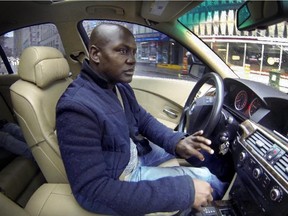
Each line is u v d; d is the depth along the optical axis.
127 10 2.01
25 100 1.17
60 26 2.19
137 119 1.41
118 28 1.05
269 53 1.64
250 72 1.77
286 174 0.92
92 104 0.98
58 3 1.95
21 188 1.56
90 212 0.99
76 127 0.90
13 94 1.19
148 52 2.26
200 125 1.45
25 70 1.24
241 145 1.19
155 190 0.90
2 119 2.12
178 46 2.24
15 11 2.01
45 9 2.01
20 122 1.19
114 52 1.04
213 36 1.97
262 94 1.27
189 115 1.52
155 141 1.44
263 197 1.00
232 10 1.70
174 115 2.33
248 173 1.11
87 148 0.90
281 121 1.25
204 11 1.90
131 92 1.38
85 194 0.89
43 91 1.26
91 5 1.97
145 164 1.37
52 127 1.21
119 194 0.88
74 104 0.93
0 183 1.42
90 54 1.08
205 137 1.29
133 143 1.24
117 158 1.04
